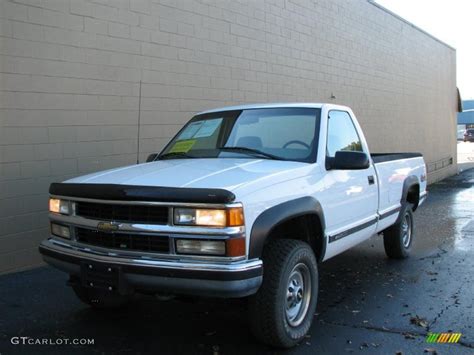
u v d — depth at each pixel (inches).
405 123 700.7
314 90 475.2
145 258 142.2
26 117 245.4
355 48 554.6
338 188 186.5
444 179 824.3
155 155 213.3
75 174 267.9
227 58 365.7
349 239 198.4
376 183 224.5
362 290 222.1
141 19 299.3
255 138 195.5
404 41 694.5
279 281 150.6
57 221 164.6
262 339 155.3
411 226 289.9
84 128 271.1
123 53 289.7
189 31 333.1
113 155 286.8
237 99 376.2
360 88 566.6
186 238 138.3
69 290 219.3
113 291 146.9
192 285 137.1
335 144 199.5
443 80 872.3
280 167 167.3
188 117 334.0
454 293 217.0
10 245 243.8
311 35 470.0
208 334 172.4
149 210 142.8
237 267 134.9
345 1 533.6
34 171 250.2
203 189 137.6
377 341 166.6
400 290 221.6
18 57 240.8
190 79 334.6
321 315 190.5
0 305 200.1
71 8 261.9
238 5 376.2
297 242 161.9
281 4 426.0
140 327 178.5
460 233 357.4
